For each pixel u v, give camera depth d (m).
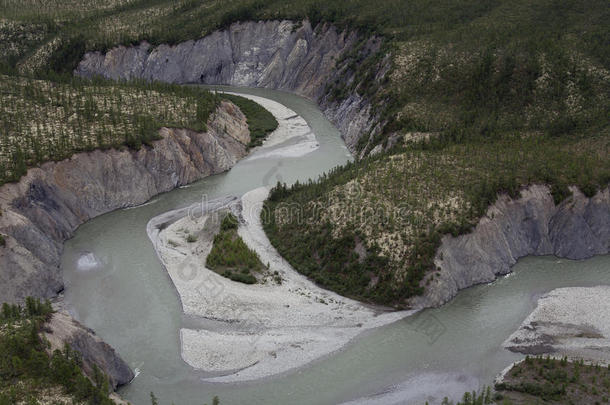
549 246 86.25
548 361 62.66
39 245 80.19
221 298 74.75
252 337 68.19
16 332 54.91
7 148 93.69
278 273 81.12
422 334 69.19
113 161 100.75
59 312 62.50
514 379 60.56
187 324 70.44
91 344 59.31
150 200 103.94
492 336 68.94
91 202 96.88
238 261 82.38
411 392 60.41
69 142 99.25
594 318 71.94
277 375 62.75
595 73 115.75
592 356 65.12
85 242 88.75
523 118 110.75
